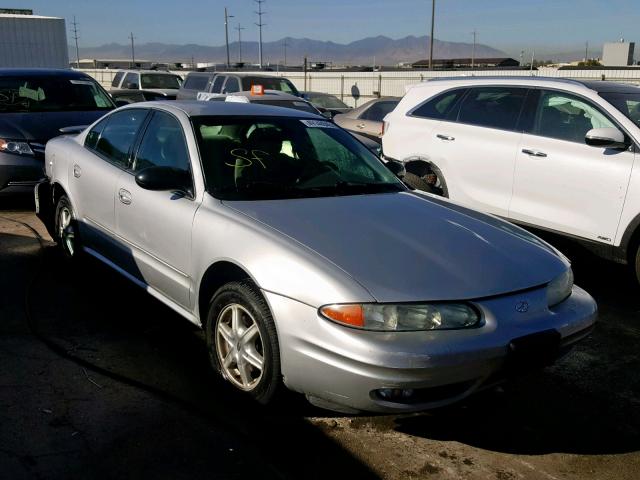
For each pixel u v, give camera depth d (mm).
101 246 4914
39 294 4879
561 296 3438
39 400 3352
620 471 3090
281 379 3180
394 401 2936
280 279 3115
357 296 2912
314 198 3930
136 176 3920
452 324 2957
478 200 6680
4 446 2939
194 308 3793
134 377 3689
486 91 6832
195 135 4105
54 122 8094
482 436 3334
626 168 5527
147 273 4246
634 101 6043
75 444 2990
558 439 3346
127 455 2936
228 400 3496
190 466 2885
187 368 3848
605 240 5703
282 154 4293
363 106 13125
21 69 9109
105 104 9180
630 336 4734
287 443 3156
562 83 6230
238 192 3846
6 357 3809
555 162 6008
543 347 3121
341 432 3281
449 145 6938
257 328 3260
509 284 3184
